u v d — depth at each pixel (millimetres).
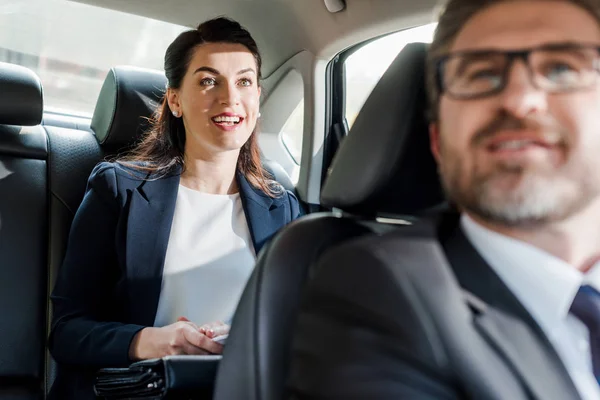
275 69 2318
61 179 1953
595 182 788
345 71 2203
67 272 1679
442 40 879
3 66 1908
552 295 804
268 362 866
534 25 811
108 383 1157
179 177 1791
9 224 1838
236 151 1822
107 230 1704
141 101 2029
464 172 823
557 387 695
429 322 704
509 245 828
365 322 724
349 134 1034
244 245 1773
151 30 2221
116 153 2074
